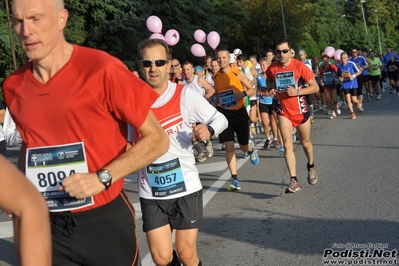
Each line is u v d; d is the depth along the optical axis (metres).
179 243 4.21
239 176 9.33
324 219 6.27
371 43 91.06
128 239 2.96
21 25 2.69
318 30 66.88
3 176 1.76
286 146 7.61
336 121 17.00
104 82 2.77
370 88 24.53
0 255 5.80
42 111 2.79
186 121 4.26
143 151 2.80
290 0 50.69
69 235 2.83
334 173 8.90
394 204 6.69
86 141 2.81
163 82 4.30
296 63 7.73
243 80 8.65
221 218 6.64
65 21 2.82
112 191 2.89
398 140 12.04
